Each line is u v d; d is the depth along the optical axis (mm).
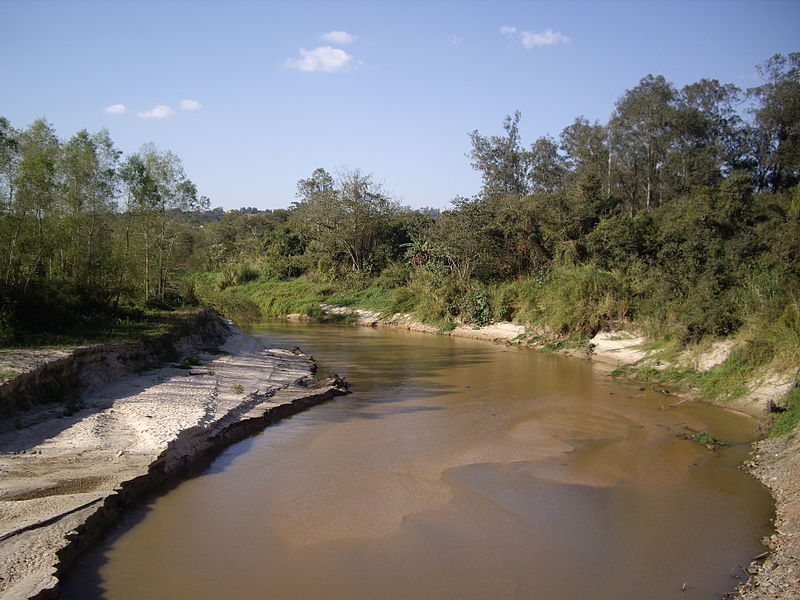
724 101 42875
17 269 16250
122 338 17156
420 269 41469
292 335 34875
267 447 12961
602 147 47375
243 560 8133
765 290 19234
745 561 8203
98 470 10016
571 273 29109
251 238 66125
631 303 25500
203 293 39500
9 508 8422
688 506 9977
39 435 11125
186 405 13820
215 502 10000
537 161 55250
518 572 7926
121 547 8414
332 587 7516
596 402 17125
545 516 9609
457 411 16141
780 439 12539
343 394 18219
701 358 19328
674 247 25047
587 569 8023
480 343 31000
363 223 49312
